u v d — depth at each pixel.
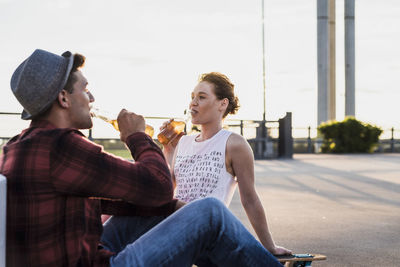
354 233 4.66
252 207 2.32
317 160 16.61
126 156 2.31
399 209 6.20
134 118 1.88
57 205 1.60
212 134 2.49
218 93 2.46
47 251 1.58
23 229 1.57
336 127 21.78
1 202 1.52
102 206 2.18
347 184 9.11
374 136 22.00
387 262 3.62
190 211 1.81
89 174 1.60
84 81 1.77
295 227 4.93
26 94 1.64
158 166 1.75
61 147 1.59
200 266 2.09
